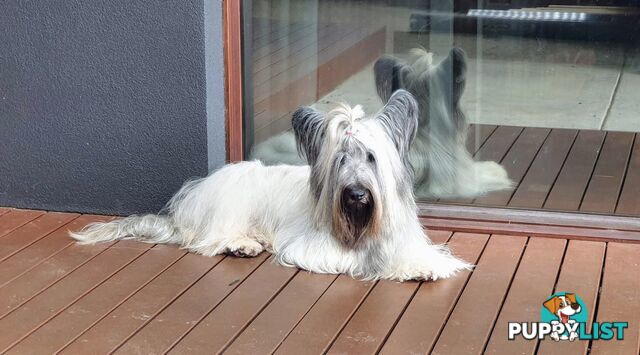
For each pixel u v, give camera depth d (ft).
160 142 7.98
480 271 7.09
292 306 6.59
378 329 6.25
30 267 7.25
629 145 7.68
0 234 7.87
